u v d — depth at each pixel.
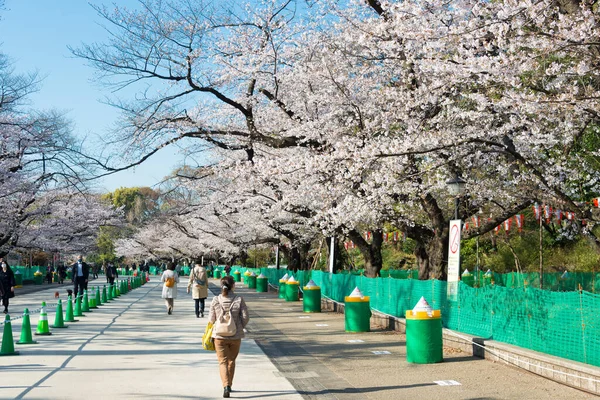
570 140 17.17
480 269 31.41
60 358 12.80
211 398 9.13
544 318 11.05
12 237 41.12
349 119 18.83
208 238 48.16
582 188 20.89
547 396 9.05
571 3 11.82
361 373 11.34
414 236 21.92
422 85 15.83
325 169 17.44
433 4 13.12
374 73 19.47
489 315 13.24
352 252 43.94
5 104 27.50
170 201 41.41
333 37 19.42
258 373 11.27
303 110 21.34
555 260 28.33
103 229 88.88
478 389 9.66
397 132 18.08
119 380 10.42
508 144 15.82
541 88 14.46
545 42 11.80
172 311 25.28
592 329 9.62
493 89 13.83
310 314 24.62
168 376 10.83
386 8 15.09
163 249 72.00
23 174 30.33
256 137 19.77
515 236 30.22
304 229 34.41
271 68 20.94
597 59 11.84
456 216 15.27
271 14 20.31
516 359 11.41
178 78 19.69
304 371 11.68
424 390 9.67
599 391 9.02
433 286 16.25
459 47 12.72
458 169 17.30
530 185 15.73
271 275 47.09
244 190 28.73
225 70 20.58
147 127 19.67
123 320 21.50
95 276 83.56
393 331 18.11
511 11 11.18
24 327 15.09
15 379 10.45
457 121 16.94
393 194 19.41
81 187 40.50
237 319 9.48
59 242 47.84
